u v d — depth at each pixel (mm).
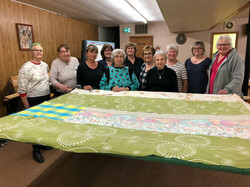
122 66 2229
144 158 893
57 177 1821
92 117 1419
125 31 7719
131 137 1064
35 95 2273
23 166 2037
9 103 3119
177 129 1184
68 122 1319
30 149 2400
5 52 3643
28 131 1136
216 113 1431
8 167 2023
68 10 4938
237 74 1950
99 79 2436
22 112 1509
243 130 1134
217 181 1685
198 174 1789
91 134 1109
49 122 1311
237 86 1938
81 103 1736
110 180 1736
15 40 3848
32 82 2225
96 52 2361
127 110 1556
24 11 4047
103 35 8562
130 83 2244
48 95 2432
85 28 6727
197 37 7078
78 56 6281
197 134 1098
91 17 5914
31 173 1914
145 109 1569
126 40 7820
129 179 1744
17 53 3910
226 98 1737
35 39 4387
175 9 3717
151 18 6480
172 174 1798
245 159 821
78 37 6262
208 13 4094
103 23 7188
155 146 948
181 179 1724
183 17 4508
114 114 1480
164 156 873
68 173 1877
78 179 1772
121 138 1046
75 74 2768
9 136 1100
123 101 1768
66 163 2057
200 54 2475
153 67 2189
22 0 3934
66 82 2697
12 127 1204
